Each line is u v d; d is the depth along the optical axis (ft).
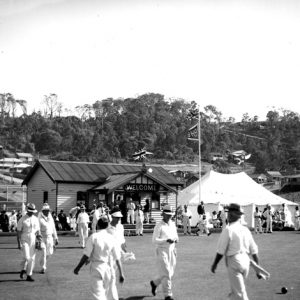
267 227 107.76
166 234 31.94
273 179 378.12
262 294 33.47
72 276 41.60
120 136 550.77
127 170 135.95
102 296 24.77
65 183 122.83
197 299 31.91
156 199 123.95
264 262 52.49
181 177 339.77
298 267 48.24
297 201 232.32
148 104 655.76
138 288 36.04
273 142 593.83
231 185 135.44
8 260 53.62
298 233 106.01
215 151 553.64
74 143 536.83
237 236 24.40
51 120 605.31
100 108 654.94
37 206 131.44
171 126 574.56
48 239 44.60
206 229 96.89
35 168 132.36
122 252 40.78
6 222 98.48
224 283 38.34
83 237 69.67
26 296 32.65
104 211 71.10
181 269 46.52
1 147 490.08
